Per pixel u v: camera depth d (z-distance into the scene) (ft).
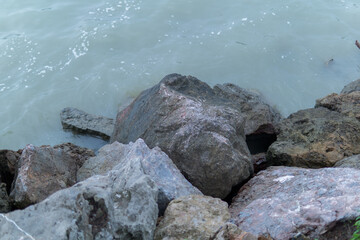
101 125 18.72
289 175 14.47
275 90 20.31
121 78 20.77
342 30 22.59
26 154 14.42
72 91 20.35
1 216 11.54
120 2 24.67
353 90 18.84
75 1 24.88
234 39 22.31
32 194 13.71
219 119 15.03
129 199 12.23
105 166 14.97
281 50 21.79
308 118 17.20
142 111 15.94
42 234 11.30
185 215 12.87
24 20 23.53
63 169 14.79
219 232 12.27
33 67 21.26
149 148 14.92
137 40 22.35
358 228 12.05
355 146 16.21
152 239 12.30
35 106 19.81
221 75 20.89
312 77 20.72
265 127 17.54
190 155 14.65
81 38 22.35
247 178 15.17
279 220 12.62
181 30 22.82
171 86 16.14
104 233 11.59
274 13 23.63
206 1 24.57
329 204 12.60
